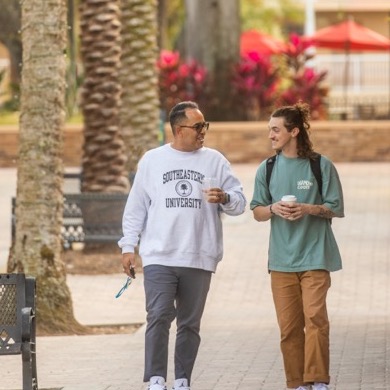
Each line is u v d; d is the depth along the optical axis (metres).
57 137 27.52
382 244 42.00
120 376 21.72
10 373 22.38
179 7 113.50
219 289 34.56
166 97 75.81
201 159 18.77
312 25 112.31
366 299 32.41
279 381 20.66
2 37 90.69
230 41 76.94
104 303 32.69
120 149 41.09
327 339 18.36
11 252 28.06
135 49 45.84
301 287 18.59
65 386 20.80
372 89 106.75
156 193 18.66
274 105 77.44
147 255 18.67
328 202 18.45
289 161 18.62
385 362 22.22
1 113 81.44
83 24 40.84
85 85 41.03
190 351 18.89
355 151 72.75
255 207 18.75
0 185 62.81
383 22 113.88
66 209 39.72
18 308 17.86
